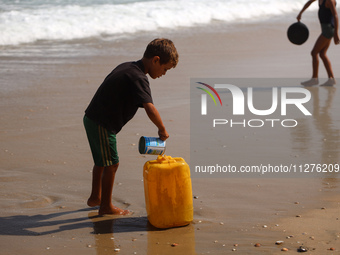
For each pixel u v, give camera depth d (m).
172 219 3.95
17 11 16.69
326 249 3.56
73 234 3.91
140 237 3.84
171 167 3.91
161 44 4.05
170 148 6.11
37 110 7.90
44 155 5.90
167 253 3.56
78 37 14.82
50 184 5.02
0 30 14.42
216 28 16.64
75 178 5.18
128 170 5.37
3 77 10.12
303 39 9.74
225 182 5.04
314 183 4.97
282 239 3.75
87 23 15.82
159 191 3.91
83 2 20.19
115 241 3.77
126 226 4.05
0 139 6.49
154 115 3.96
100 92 4.09
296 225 3.99
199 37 15.05
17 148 6.14
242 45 14.04
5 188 4.91
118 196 4.70
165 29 16.33
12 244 3.73
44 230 3.98
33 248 3.67
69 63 11.52
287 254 3.50
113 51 12.95
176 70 10.95
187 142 6.36
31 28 14.82
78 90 9.22
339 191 4.75
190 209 4.00
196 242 3.73
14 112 7.76
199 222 4.10
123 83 3.99
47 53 12.66
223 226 4.01
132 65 4.06
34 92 9.03
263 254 3.51
